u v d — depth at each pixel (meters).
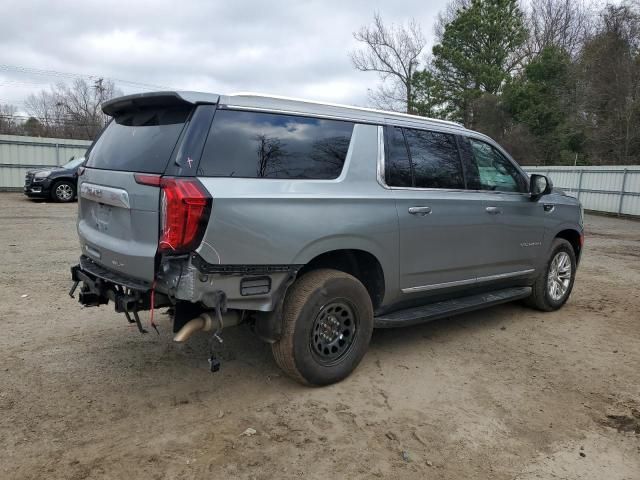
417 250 4.41
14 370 4.09
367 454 3.12
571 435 3.41
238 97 3.51
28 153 21.41
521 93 33.50
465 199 4.81
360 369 4.32
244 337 4.95
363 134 4.14
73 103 51.62
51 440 3.15
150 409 3.57
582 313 6.20
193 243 3.13
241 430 3.34
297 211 3.58
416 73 40.19
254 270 3.41
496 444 3.28
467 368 4.43
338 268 4.25
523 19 41.09
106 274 3.69
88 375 4.05
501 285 5.52
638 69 26.45
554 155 31.80
